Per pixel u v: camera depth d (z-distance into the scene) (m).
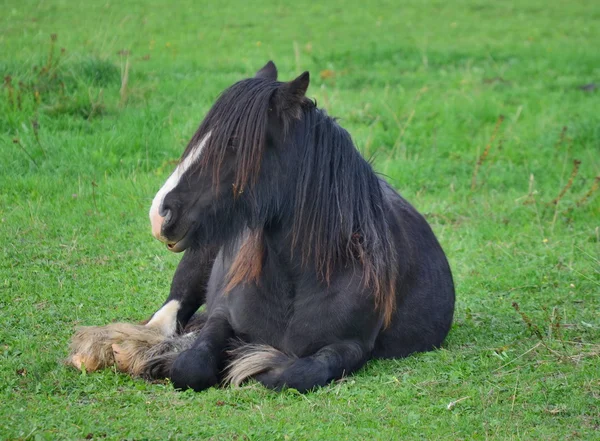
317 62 25.56
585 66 27.02
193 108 18.45
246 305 8.00
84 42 23.16
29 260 11.31
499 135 18.83
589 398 7.53
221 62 24.36
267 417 6.98
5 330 9.02
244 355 7.83
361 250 7.79
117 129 16.69
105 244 12.09
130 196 13.90
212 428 6.71
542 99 22.30
